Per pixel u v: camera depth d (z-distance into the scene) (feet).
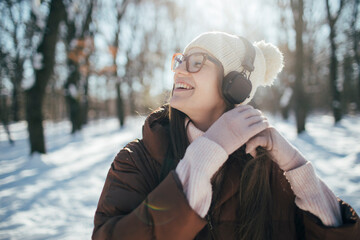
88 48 43.75
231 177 3.05
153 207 2.32
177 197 2.28
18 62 42.34
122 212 2.77
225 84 3.11
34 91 22.67
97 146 31.09
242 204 2.98
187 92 3.15
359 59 42.91
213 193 2.97
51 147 31.65
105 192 2.99
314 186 2.83
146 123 3.24
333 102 43.83
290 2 31.01
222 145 2.51
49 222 9.73
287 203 3.26
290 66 42.96
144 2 63.21
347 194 10.77
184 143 3.16
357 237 2.76
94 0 45.96
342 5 38.34
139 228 2.33
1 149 33.63
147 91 69.00
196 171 2.36
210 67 3.12
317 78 77.61
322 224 2.79
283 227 3.19
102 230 2.54
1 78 41.14
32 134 22.53
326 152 20.06
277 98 66.18
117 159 3.17
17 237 8.55
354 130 33.17
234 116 2.65
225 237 2.97
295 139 27.71
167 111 3.60
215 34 3.26
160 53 70.69
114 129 53.21
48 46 22.75
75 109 46.39
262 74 3.73
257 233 2.92
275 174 3.34
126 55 60.80
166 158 3.07
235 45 3.29
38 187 14.38
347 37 41.52
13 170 18.84
